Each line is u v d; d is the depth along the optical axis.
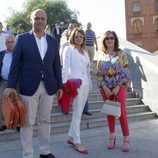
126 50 12.24
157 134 8.20
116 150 6.86
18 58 5.50
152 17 75.38
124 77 6.75
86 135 8.11
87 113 9.29
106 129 8.77
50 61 5.65
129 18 76.44
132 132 8.44
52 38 5.80
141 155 6.53
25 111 5.56
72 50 6.68
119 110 6.64
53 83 5.68
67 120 8.89
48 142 5.94
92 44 13.77
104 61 6.88
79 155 6.50
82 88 6.65
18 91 5.66
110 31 6.96
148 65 11.05
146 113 10.46
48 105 5.75
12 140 7.51
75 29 6.83
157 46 75.06
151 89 10.91
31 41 5.54
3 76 7.48
